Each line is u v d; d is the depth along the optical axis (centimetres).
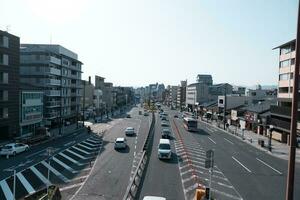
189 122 7388
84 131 7081
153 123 8594
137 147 4800
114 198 2344
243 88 16850
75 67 9494
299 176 3316
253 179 3094
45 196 2095
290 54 6062
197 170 3341
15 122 5769
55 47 8262
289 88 6094
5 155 4012
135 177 2800
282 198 2495
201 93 15962
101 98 14862
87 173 3109
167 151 3853
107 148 4681
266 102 8562
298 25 847
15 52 5731
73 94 9494
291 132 854
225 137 6575
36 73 7462
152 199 1966
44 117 7469
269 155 4591
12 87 5650
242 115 9000
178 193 2509
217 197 2461
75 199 2297
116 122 9588
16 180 2828
